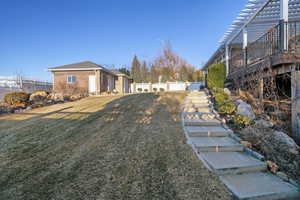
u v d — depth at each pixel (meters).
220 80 9.15
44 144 3.91
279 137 3.63
